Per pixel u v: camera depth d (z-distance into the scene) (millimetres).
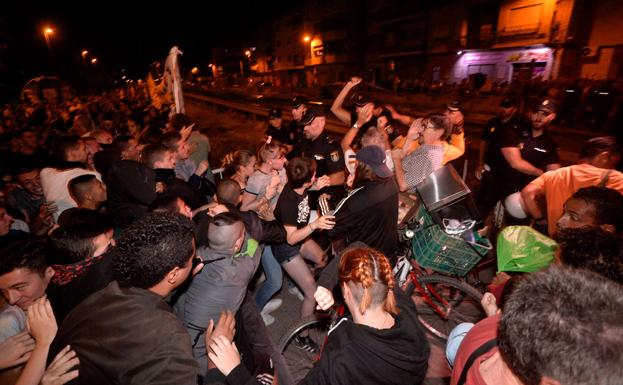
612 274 1146
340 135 14609
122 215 3094
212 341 1540
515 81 19594
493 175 4113
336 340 1412
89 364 1211
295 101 4922
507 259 1808
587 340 678
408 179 3434
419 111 20391
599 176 2424
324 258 3498
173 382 1178
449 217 2795
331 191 3955
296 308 3689
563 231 1367
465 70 28281
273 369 2041
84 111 10898
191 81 78000
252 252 2043
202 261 1856
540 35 21969
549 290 775
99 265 1644
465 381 1014
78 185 2850
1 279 1642
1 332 1742
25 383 1426
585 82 13008
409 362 1342
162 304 1372
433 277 2947
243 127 18969
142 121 7543
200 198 3434
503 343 826
